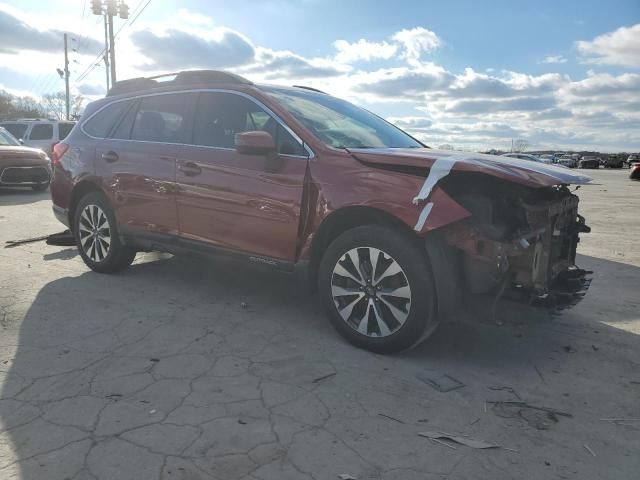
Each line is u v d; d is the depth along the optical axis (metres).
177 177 4.59
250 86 4.43
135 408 2.87
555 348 3.97
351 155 3.74
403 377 3.36
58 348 3.63
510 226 3.39
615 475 2.46
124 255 5.37
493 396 3.18
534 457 2.58
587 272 4.19
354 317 3.76
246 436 2.64
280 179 3.96
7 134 13.45
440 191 3.34
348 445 2.60
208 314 4.39
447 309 3.41
